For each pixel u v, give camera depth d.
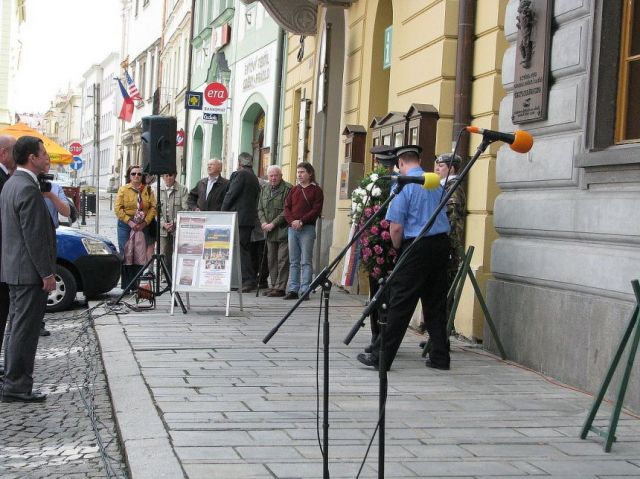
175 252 11.51
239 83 26.42
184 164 35.06
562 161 7.94
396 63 12.34
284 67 21.06
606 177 7.33
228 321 10.77
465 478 4.93
